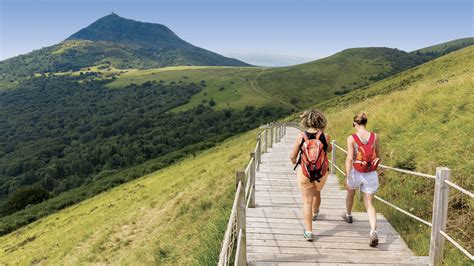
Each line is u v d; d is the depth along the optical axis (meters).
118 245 14.33
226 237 3.82
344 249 5.40
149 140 127.69
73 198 54.09
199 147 76.06
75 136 157.38
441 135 8.55
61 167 114.38
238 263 4.55
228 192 12.05
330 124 20.66
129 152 117.50
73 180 101.19
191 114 152.88
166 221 14.52
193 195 15.66
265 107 148.25
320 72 198.88
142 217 17.14
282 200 8.47
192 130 131.38
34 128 178.38
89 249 15.32
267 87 184.00
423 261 4.90
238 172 5.19
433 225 4.74
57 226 27.91
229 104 160.25
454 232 5.64
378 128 12.31
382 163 9.37
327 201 8.19
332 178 10.71
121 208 23.53
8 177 115.69
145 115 164.25
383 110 14.81
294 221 6.69
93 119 178.75
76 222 25.70
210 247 7.28
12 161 126.44
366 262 4.96
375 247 5.47
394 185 8.16
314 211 6.68
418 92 14.81
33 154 132.25
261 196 8.88
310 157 5.41
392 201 7.50
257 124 123.38
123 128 150.38
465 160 6.76
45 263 17.05
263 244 5.63
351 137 5.62
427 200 6.88
